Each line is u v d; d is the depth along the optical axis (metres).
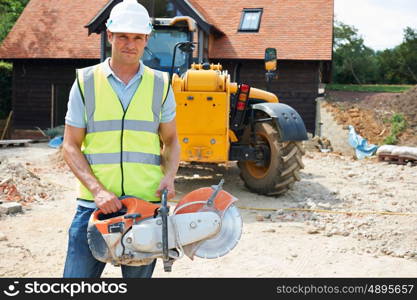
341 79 38.03
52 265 4.61
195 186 8.64
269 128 7.65
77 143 2.69
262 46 17.62
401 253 5.17
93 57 18.34
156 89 2.74
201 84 7.38
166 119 2.82
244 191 8.31
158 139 2.81
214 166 10.68
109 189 2.65
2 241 5.19
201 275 4.45
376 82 38.03
